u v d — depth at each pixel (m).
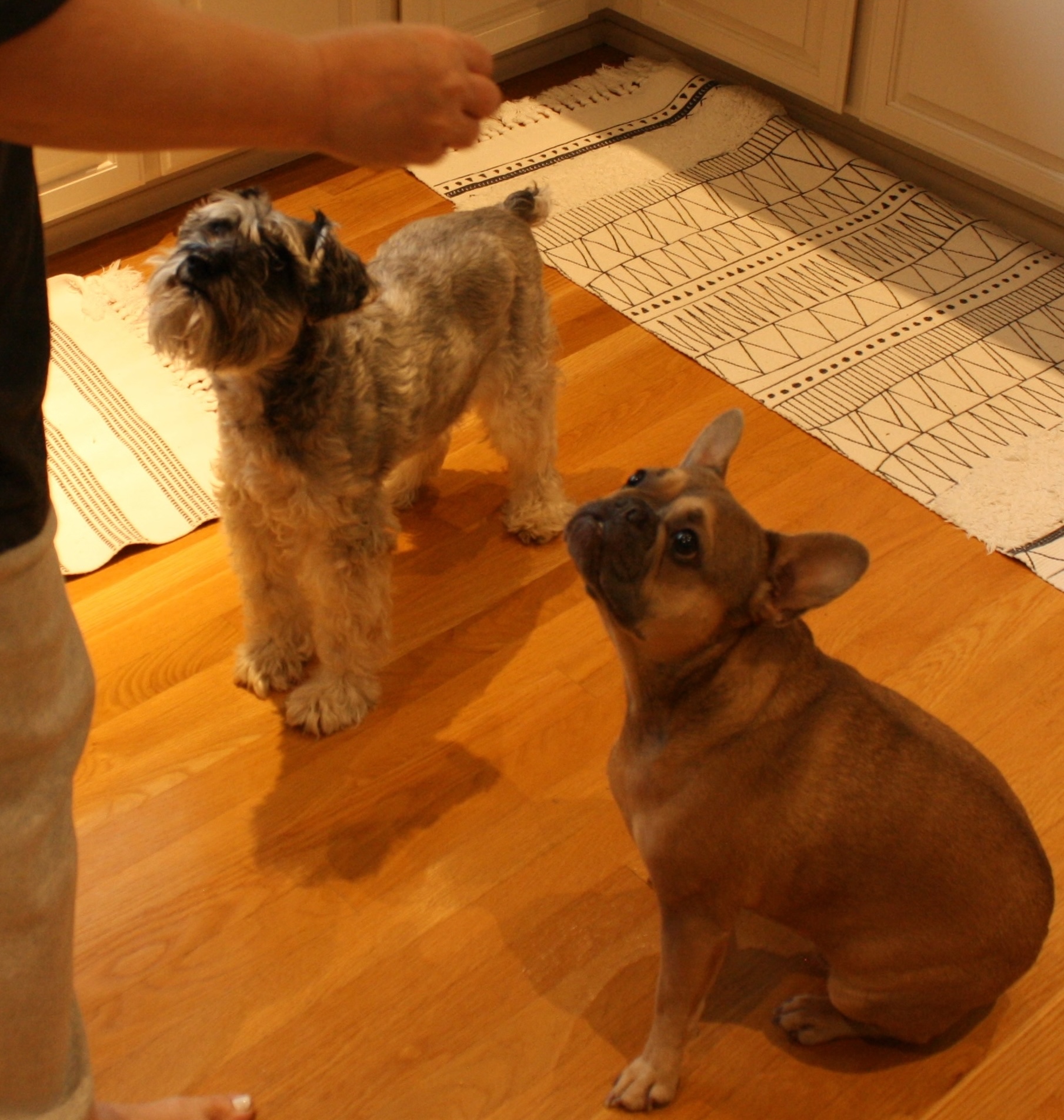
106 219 3.61
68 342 3.23
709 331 3.38
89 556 2.73
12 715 1.12
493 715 2.49
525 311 2.62
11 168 0.99
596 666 2.59
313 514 2.21
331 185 3.81
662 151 4.02
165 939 2.11
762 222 3.77
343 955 2.09
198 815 2.30
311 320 2.00
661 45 4.43
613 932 2.13
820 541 1.62
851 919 1.79
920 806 1.72
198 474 2.93
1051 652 2.60
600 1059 1.96
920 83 3.65
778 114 4.16
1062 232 3.64
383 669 2.57
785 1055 1.98
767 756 1.72
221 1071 1.94
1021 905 1.77
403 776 2.38
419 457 2.85
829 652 2.59
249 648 2.53
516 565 2.81
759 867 1.76
